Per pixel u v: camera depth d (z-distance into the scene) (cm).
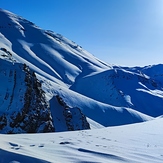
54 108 3403
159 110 11400
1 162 518
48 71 13512
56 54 17412
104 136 1277
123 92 12288
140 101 11844
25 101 2380
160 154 858
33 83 2803
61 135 1226
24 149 671
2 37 15625
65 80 13712
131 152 859
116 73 14500
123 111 7775
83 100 7062
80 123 3494
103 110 7225
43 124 2472
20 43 16312
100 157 725
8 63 2838
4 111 2153
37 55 15688
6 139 823
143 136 1335
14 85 2503
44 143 871
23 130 2169
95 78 13712
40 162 546
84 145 909
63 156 677
